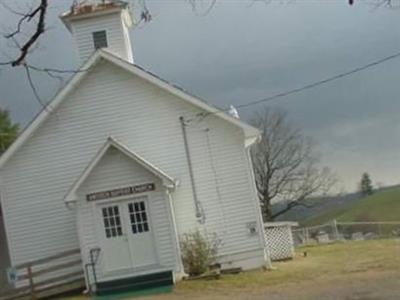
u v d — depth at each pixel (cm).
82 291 2761
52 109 2852
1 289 3170
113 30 3177
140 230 2689
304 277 2453
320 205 6000
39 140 2902
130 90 2905
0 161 2872
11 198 2886
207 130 2873
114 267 2664
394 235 4425
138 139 2889
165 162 2873
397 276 2214
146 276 2559
